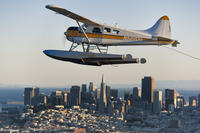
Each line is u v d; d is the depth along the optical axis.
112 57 59.94
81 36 63.72
